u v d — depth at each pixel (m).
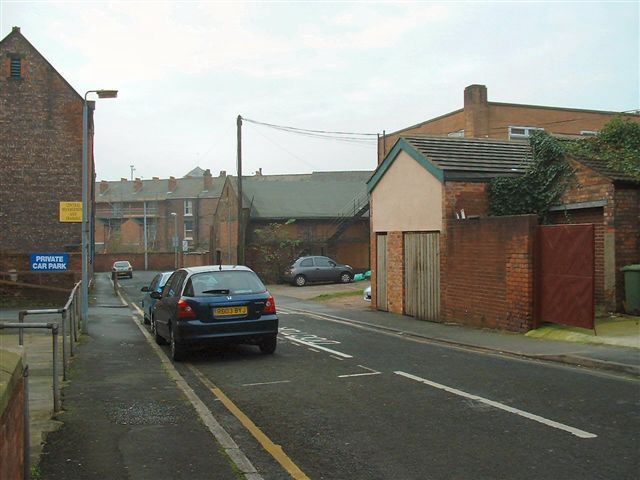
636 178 12.98
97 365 10.34
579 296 11.31
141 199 76.50
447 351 11.22
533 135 15.20
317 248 40.91
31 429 6.10
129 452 5.43
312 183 46.03
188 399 7.60
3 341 13.29
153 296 13.30
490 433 5.84
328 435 5.95
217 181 78.94
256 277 11.29
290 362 10.28
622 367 8.64
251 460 5.28
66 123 33.94
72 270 25.78
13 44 33.44
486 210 15.53
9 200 33.16
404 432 5.96
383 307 19.17
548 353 10.01
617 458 5.05
